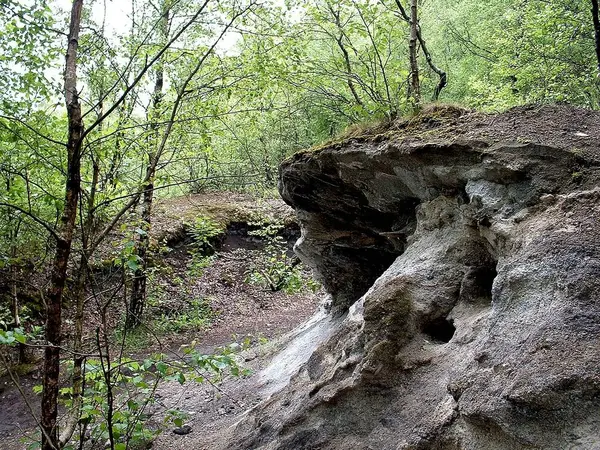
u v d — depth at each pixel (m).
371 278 6.84
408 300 3.91
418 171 4.49
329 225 6.65
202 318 11.88
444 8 15.57
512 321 2.84
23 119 4.86
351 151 5.09
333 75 7.17
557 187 3.42
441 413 3.03
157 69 6.61
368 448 3.46
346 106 7.09
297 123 13.72
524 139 3.76
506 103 9.61
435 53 15.58
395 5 7.36
